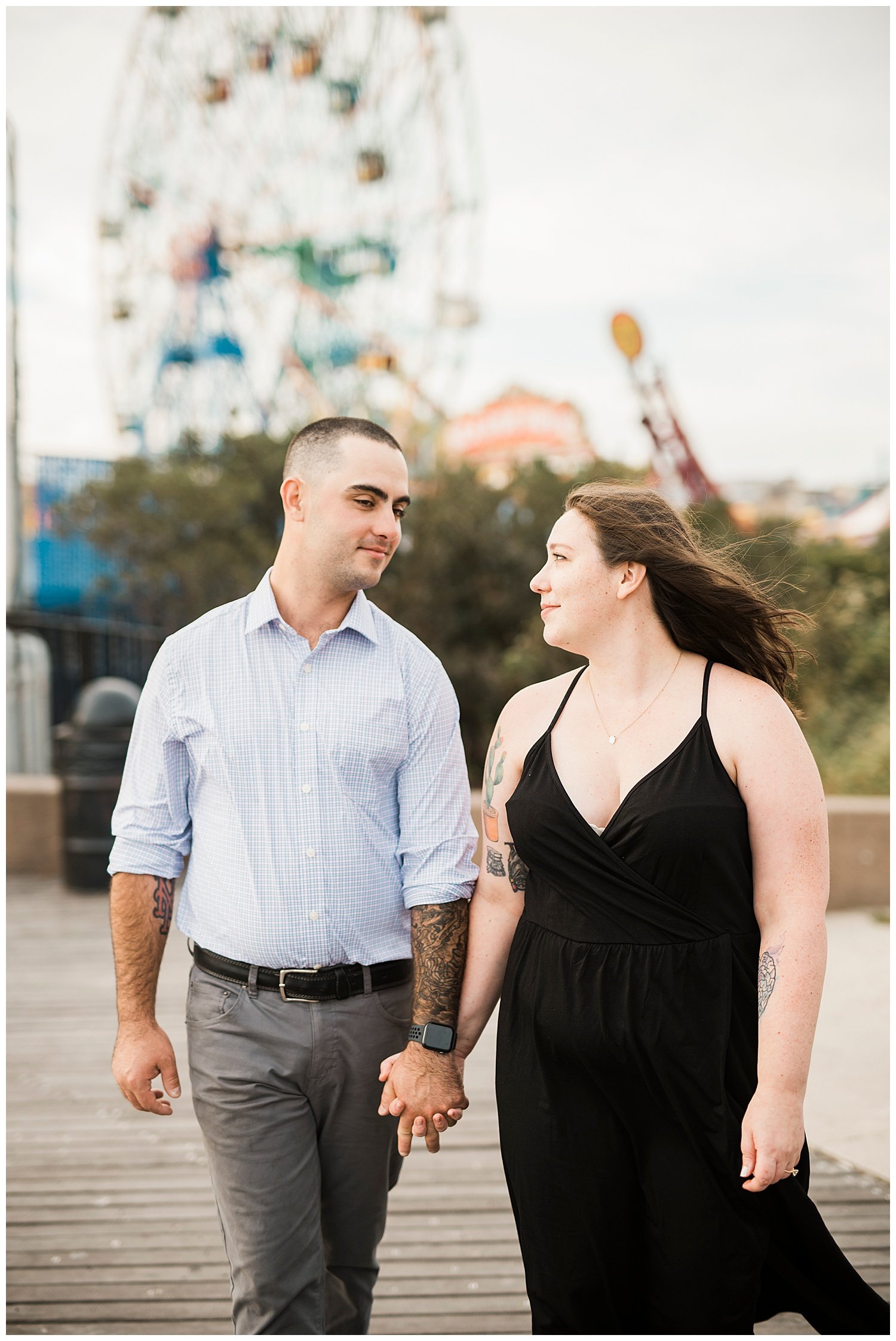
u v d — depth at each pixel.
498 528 11.59
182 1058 3.83
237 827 1.69
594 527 1.54
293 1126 1.69
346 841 1.68
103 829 6.44
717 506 13.78
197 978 1.73
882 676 10.38
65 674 9.72
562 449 20.03
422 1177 2.90
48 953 5.25
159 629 12.83
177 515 13.08
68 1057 3.91
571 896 1.50
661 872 1.45
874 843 5.87
